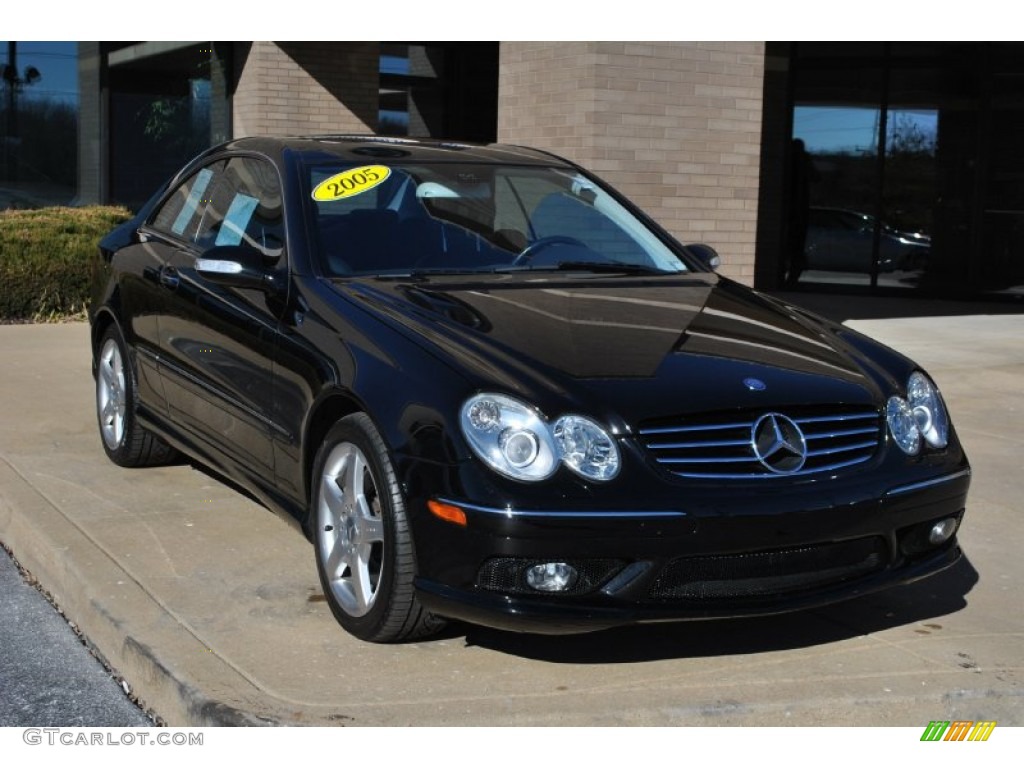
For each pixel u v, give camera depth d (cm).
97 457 627
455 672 382
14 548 529
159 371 554
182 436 536
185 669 374
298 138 545
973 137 1491
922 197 1523
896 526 395
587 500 355
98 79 1535
